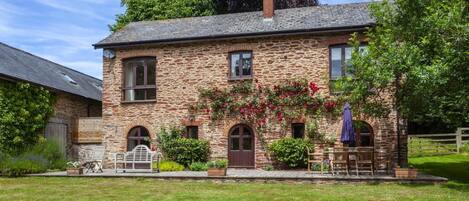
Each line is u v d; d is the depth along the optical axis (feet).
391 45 45.19
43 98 64.75
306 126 59.06
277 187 44.14
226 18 69.26
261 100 60.85
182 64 64.08
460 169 58.80
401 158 56.59
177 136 63.10
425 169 59.11
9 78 59.00
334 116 58.34
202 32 63.93
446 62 41.55
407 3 48.01
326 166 55.83
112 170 61.00
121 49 66.18
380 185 44.68
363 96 48.42
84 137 70.18
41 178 52.85
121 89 65.87
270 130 60.39
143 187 44.55
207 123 62.64
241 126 61.93
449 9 41.70
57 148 64.80
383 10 50.70
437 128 105.19
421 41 44.37
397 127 55.26
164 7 101.40
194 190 42.27
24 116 61.36
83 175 53.31
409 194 38.63
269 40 61.21
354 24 57.26
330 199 36.60
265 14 65.87
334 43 58.80
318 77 59.26
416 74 41.32
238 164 61.52
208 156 62.23
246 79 61.62
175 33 65.36
